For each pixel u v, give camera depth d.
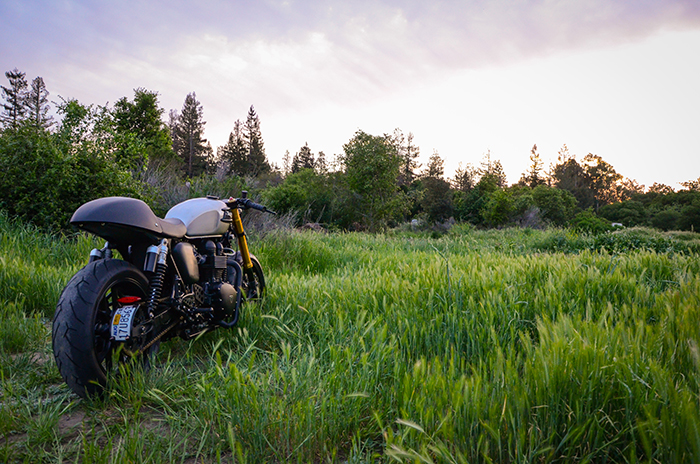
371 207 27.05
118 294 2.52
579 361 1.76
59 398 2.22
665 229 65.62
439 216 43.97
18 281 3.95
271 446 1.70
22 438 1.87
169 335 2.72
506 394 1.63
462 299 3.19
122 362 2.28
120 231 2.35
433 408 1.67
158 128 25.31
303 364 2.26
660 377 1.56
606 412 1.69
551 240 11.40
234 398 1.91
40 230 6.38
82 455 1.69
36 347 2.90
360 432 1.85
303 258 6.83
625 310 2.71
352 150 27.09
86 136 7.34
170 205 7.79
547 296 3.08
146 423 2.03
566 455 1.56
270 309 3.59
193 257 2.79
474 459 1.53
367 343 2.68
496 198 32.78
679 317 2.28
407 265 5.06
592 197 110.69
